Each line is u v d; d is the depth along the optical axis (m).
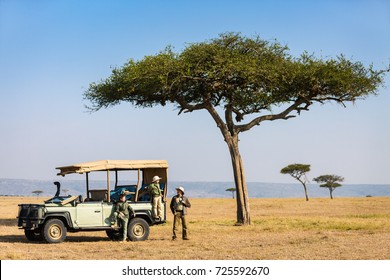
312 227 24.64
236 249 16.31
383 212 42.00
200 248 16.77
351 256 14.35
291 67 29.22
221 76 27.88
